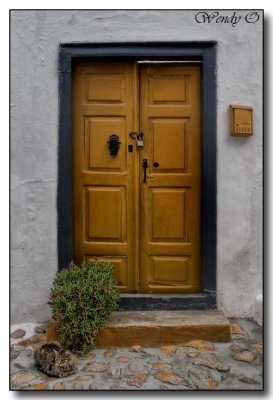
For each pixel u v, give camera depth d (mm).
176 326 3805
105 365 3527
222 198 4156
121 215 4281
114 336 3797
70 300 3658
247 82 4125
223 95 4113
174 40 4082
